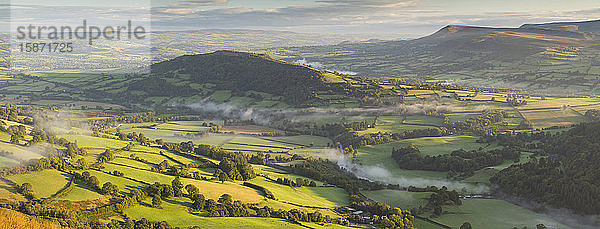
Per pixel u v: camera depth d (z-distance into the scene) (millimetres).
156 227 88125
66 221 82938
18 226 53375
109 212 93375
